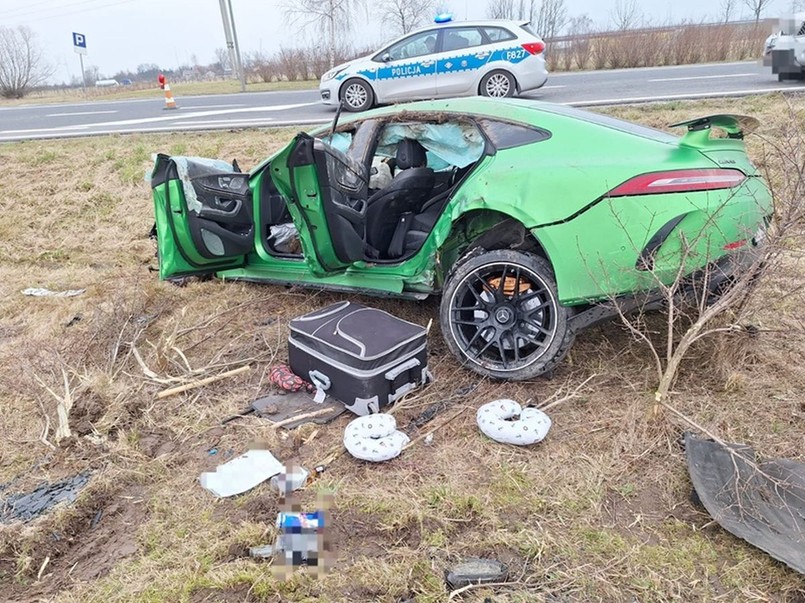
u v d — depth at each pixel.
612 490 2.20
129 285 4.43
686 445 2.32
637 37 15.38
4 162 7.75
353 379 2.63
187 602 1.79
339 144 3.82
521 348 2.88
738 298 2.53
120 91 25.25
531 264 2.69
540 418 2.47
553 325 2.68
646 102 8.20
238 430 2.64
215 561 1.94
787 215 2.27
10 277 5.00
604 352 3.13
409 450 2.45
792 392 2.71
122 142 8.49
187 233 3.48
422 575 1.85
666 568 1.85
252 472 2.34
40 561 1.99
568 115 2.95
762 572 1.82
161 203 3.44
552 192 2.60
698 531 1.99
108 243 5.72
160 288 4.34
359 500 2.17
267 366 3.18
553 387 2.84
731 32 14.70
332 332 2.78
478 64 9.13
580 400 2.73
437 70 9.32
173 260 3.57
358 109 9.81
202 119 10.55
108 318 3.75
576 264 2.54
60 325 3.87
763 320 3.19
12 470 2.46
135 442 2.56
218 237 3.62
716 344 2.90
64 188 6.90
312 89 15.83
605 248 2.50
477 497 2.16
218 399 2.89
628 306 2.61
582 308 2.67
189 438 2.60
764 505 2.04
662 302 2.61
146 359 3.33
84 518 2.16
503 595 1.77
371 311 2.98
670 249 2.44
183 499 2.24
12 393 3.03
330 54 19.78
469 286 2.89
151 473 2.37
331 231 3.04
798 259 3.32
